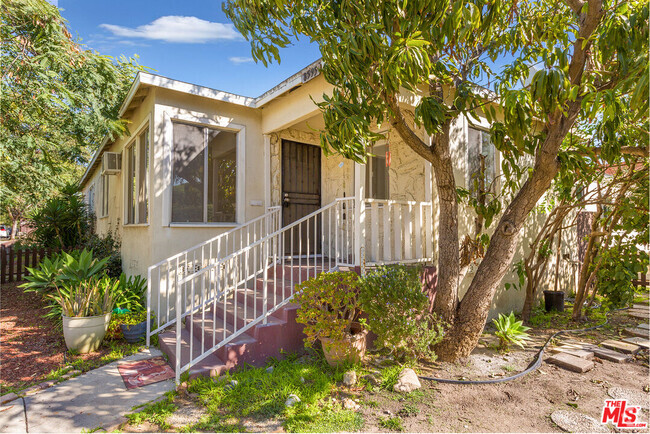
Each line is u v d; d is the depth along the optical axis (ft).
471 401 10.71
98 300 15.25
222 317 15.71
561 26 13.62
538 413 10.06
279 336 13.38
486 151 21.65
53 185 35.45
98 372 12.46
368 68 11.25
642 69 9.00
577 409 10.28
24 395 10.84
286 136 22.44
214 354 13.15
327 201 24.18
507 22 14.56
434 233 17.98
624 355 14.48
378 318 12.30
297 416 9.60
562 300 22.18
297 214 23.08
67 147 26.50
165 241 17.80
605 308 20.76
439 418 9.72
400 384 11.35
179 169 18.58
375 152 21.61
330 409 10.03
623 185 17.43
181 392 10.91
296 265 18.94
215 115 19.66
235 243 20.02
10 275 29.68
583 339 16.81
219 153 20.04
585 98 9.49
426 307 13.52
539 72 9.58
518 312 22.58
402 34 10.76
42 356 13.97
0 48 18.31
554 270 25.85
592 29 11.28
